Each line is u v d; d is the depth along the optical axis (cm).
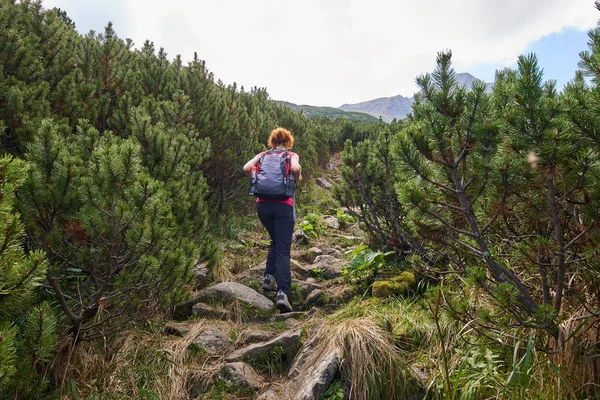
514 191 244
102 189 266
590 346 237
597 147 212
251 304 405
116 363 290
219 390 292
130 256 277
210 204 684
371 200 539
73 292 324
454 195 292
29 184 232
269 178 409
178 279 295
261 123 928
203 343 337
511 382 246
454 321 311
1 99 349
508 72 338
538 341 262
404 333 324
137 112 432
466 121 259
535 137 225
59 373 264
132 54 714
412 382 287
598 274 237
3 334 161
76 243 269
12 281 172
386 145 491
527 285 299
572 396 230
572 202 231
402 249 504
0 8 461
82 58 542
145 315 305
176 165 421
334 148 2148
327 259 581
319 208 1037
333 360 286
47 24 500
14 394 217
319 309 411
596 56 204
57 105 427
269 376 317
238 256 563
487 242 336
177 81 666
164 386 285
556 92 234
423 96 270
